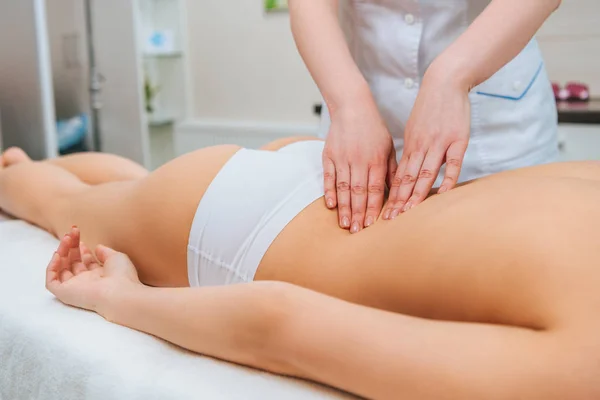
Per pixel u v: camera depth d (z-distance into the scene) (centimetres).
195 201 93
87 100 289
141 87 282
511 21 87
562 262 56
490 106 115
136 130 286
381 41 116
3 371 85
